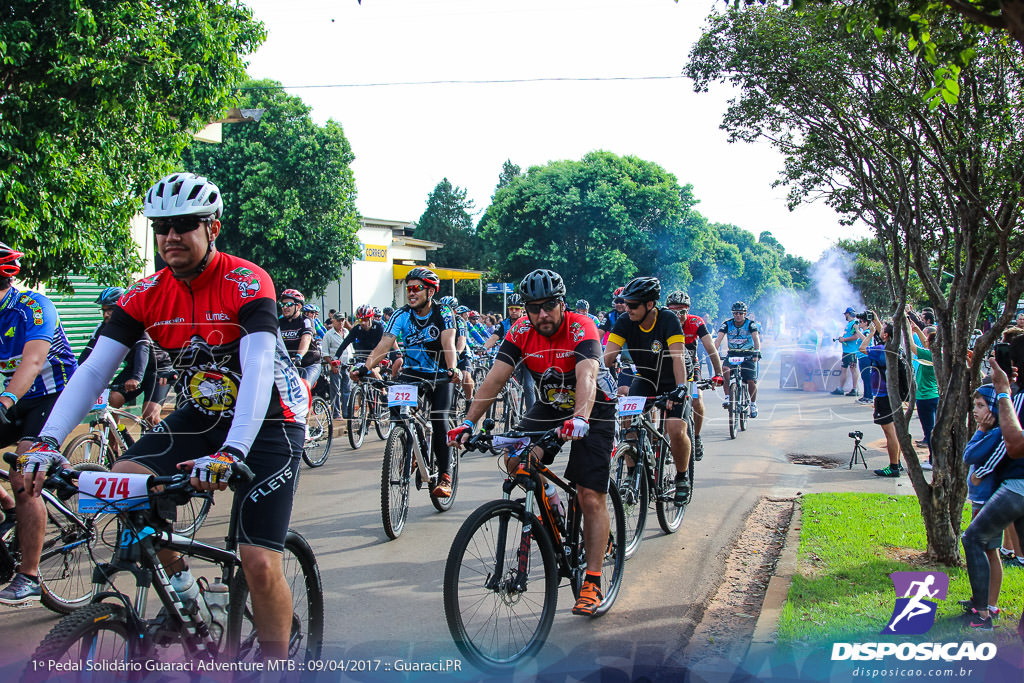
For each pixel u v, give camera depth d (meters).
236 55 9.70
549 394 4.02
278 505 2.65
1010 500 3.62
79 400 2.58
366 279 29.86
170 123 9.96
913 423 11.42
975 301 4.50
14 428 4.21
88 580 4.15
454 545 3.24
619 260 34.44
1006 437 3.62
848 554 4.84
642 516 5.24
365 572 4.69
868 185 4.95
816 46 4.54
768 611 3.96
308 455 8.03
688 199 36.97
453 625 3.16
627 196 35.47
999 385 3.70
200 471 2.30
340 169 24.45
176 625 2.52
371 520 5.94
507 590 3.45
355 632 3.75
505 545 3.49
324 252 24.27
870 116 4.66
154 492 2.35
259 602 2.61
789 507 6.43
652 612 4.09
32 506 3.80
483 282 46.16
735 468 8.16
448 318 5.94
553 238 36.34
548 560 3.58
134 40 8.48
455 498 6.71
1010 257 4.34
